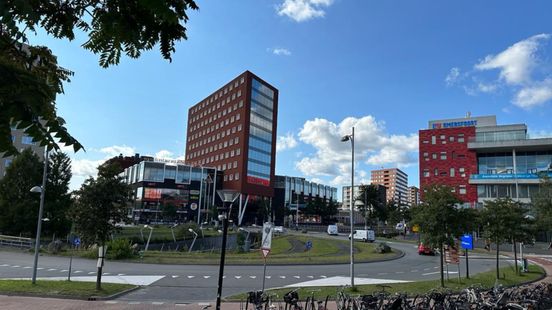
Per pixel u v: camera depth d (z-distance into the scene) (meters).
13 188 47.00
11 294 17.91
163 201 103.12
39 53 2.53
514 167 73.38
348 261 35.53
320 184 160.12
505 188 72.19
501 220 26.88
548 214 27.25
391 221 100.25
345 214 164.25
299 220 137.38
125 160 137.38
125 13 2.32
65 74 2.70
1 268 26.81
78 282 20.83
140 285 21.28
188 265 31.00
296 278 25.16
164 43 2.47
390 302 12.07
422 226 22.23
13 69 1.94
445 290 14.96
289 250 49.25
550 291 15.34
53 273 25.12
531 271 31.33
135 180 107.88
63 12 2.33
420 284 22.19
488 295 13.76
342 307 12.15
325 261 34.38
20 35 2.23
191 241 55.47
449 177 80.31
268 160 111.25
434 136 83.50
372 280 24.66
